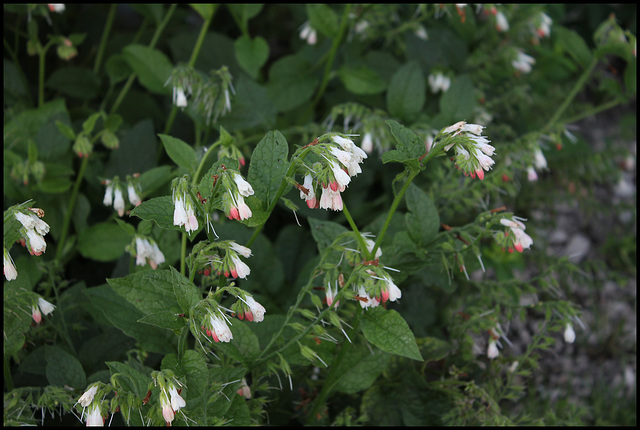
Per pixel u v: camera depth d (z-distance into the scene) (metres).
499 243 0.65
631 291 1.19
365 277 0.59
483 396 0.72
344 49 0.99
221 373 0.62
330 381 0.68
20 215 0.58
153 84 0.87
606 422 0.92
